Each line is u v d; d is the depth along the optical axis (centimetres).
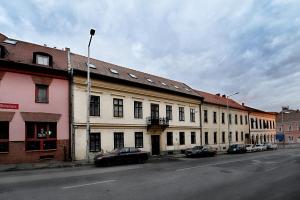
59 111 2139
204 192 1015
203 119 3850
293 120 7850
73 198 899
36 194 951
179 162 2195
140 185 1138
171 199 903
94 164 1989
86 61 2622
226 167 1841
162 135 3073
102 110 2423
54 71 2133
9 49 2114
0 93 1869
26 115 1962
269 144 4769
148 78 3238
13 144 1894
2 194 949
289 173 1564
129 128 2661
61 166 1844
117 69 2908
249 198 924
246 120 5178
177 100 3369
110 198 906
